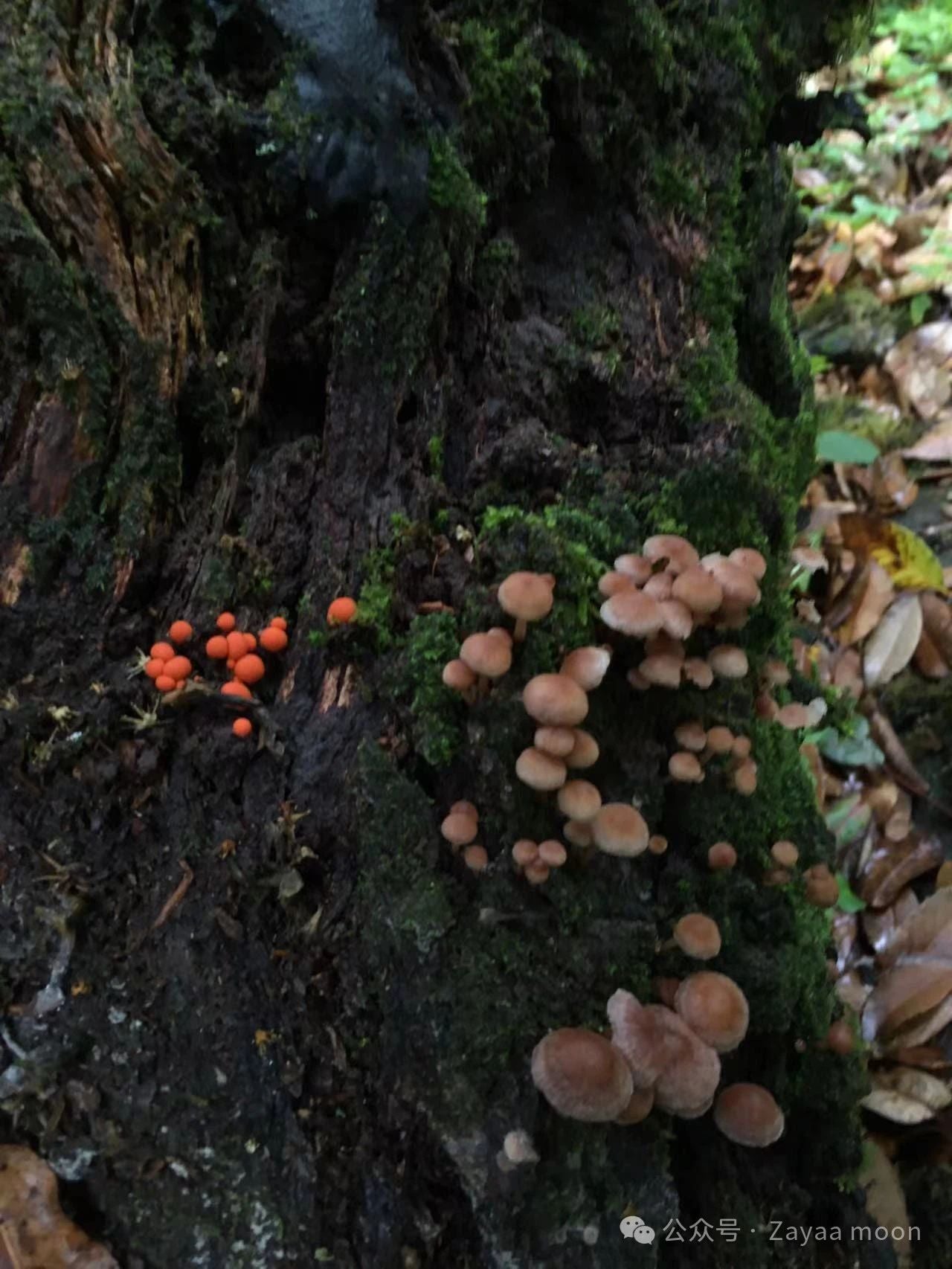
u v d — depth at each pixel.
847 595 0.72
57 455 0.36
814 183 1.08
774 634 0.43
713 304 0.43
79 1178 0.33
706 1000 0.34
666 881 0.39
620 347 0.42
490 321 0.40
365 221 0.37
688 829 0.40
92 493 0.36
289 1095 0.34
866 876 0.60
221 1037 0.34
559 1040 0.32
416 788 0.35
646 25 0.40
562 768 0.33
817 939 0.43
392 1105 0.34
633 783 0.38
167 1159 0.34
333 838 0.36
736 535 0.41
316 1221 0.34
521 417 0.40
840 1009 0.44
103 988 0.34
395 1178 0.34
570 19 0.40
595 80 0.40
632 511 0.40
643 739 0.38
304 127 0.35
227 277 0.38
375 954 0.35
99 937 0.35
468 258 0.39
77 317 0.35
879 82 1.19
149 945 0.35
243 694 0.36
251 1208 0.34
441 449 0.39
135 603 0.37
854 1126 0.42
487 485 0.39
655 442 0.41
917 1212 0.48
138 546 0.37
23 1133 0.33
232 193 0.38
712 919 0.37
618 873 0.37
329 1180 0.35
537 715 0.32
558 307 0.42
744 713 0.41
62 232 0.35
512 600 0.33
